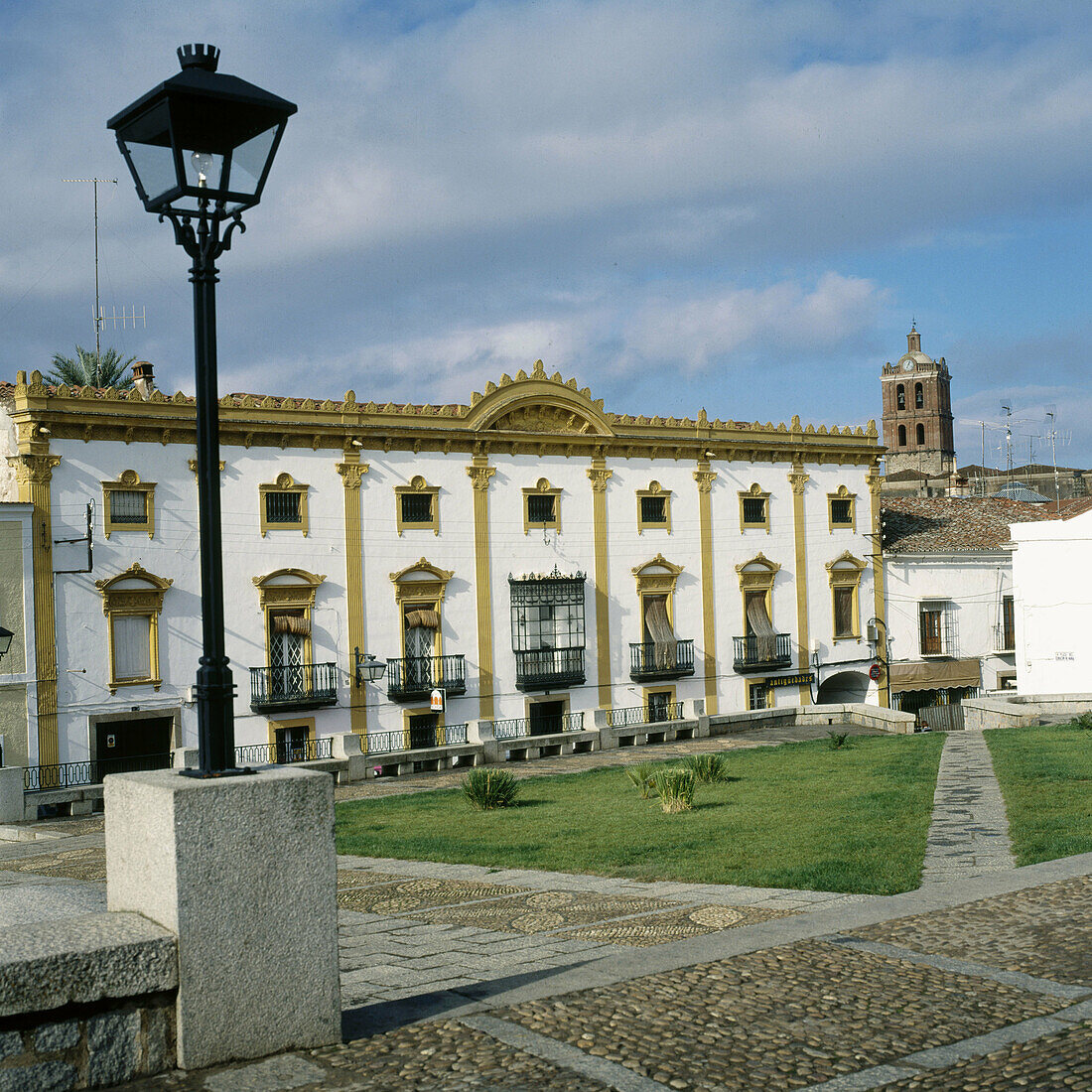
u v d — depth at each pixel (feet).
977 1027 22.09
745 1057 20.62
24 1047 18.08
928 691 178.29
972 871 40.14
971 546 181.06
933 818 53.06
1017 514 199.00
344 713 124.77
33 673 104.78
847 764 83.15
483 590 135.95
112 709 109.19
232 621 118.21
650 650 149.48
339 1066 19.97
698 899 39.50
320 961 20.90
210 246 22.06
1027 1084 19.48
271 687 119.55
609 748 127.03
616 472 148.36
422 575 131.34
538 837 59.00
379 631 128.06
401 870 52.31
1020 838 45.27
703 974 25.44
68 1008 18.54
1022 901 31.83
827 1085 19.49
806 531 167.12
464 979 29.17
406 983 29.09
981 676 181.88
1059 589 147.33
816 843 48.78
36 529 105.60
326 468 124.88
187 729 113.50
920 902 32.07
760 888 40.60
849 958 26.63
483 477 136.36
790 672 163.94
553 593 140.67
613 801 72.79
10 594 103.86
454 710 132.77
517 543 139.13
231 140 21.74
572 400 143.43
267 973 20.30
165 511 113.39
